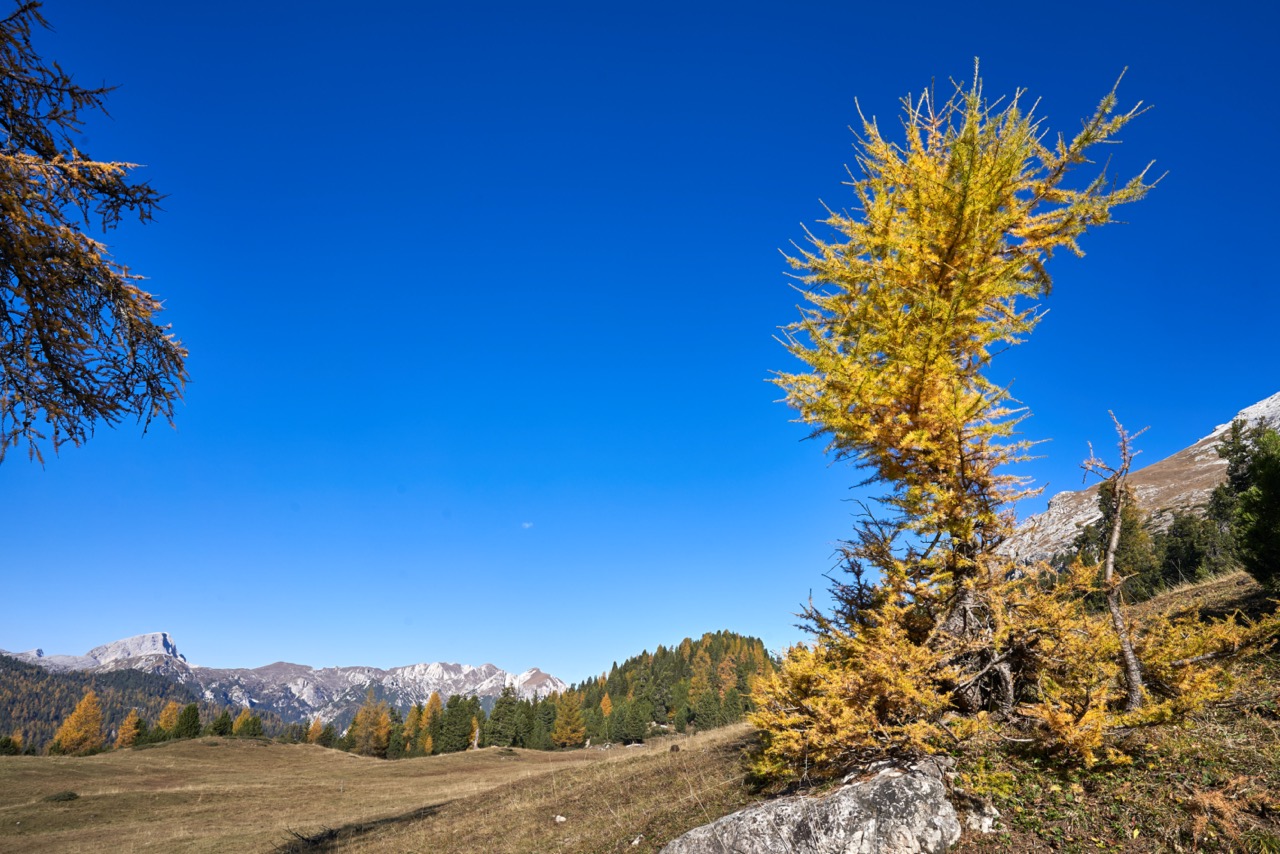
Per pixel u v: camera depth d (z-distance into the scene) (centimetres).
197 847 2144
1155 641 639
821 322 788
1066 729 550
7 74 628
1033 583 707
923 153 750
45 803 3022
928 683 664
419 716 10562
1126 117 646
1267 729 562
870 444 750
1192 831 464
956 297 660
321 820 2586
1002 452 716
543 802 1650
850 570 820
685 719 9794
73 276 666
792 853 555
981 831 538
